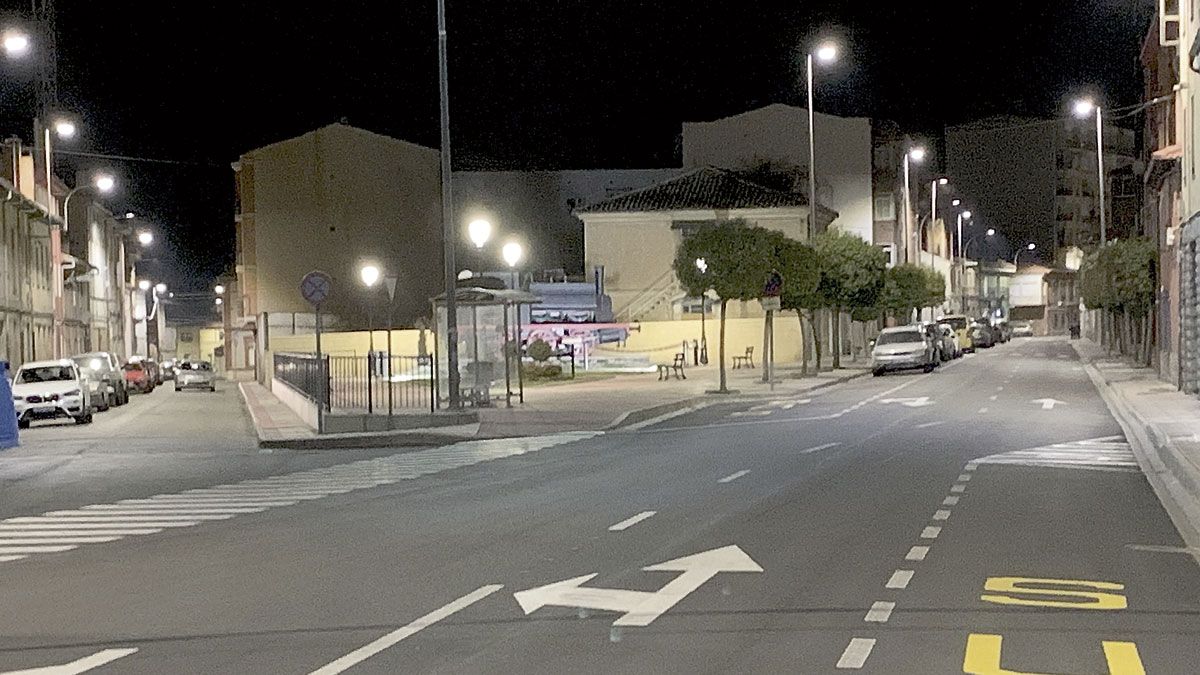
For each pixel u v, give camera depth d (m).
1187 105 30.67
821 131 73.69
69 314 65.44
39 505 15.97
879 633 8.05
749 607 8.85
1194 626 8.23
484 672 7.29
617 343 54.62
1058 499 14.23
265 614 8.97
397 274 71.12
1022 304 120.25
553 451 21.22
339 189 69.25
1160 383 35.00
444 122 27.48
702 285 35.12
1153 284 42.41
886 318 75.56
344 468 19.62
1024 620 8.39
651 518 13.14
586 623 8.45
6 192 45.94
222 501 15.77
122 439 27.61
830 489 15.20
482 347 34.16
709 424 26.23
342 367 31.19
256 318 62.12
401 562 10.91
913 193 84.31
